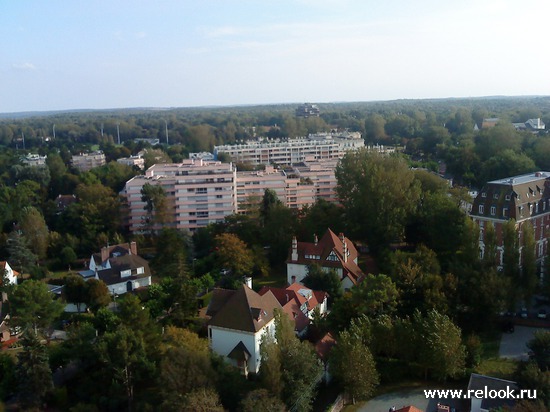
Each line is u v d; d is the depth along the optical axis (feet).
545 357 245.24
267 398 214.28
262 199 589.73
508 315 334.65
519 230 387.75
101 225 580.71
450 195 536.42
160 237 514.68
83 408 237.45
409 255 379.76
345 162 495.00
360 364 243.60
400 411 211.20
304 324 317.01
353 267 405.18
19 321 323.37
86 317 362.12
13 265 491.31
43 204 646.74
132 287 453.99
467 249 358.43
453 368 254.06
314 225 467.11
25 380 247.29
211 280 422.82
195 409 205.98
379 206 436.76
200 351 259.60
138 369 256.73
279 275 450.71
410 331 266.98
